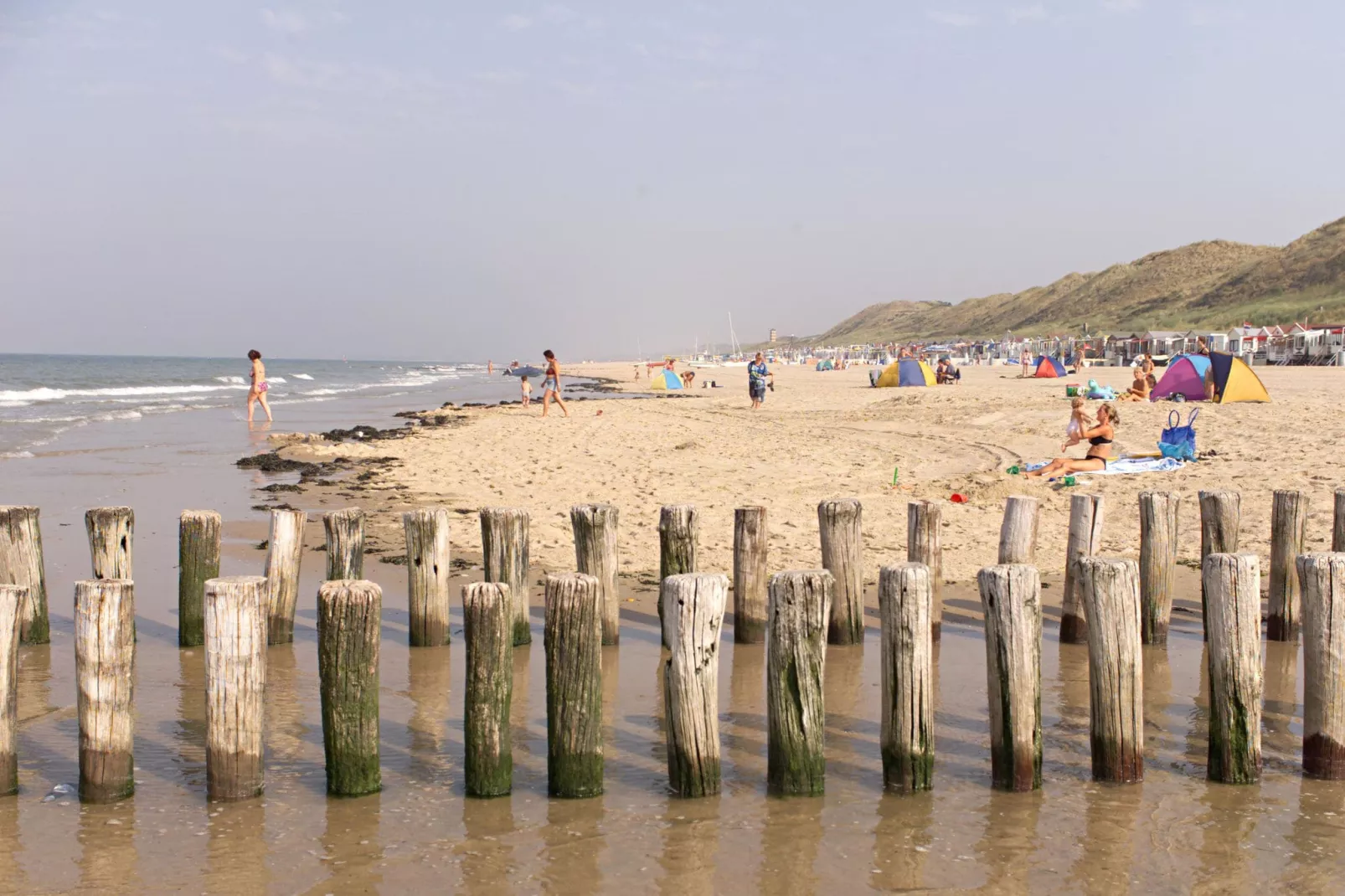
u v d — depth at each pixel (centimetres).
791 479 1802
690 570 886
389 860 509
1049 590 1051
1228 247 15262
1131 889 477
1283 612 897
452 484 1841
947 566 1134
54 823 552
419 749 659
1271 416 2317
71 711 730
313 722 707
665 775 616
